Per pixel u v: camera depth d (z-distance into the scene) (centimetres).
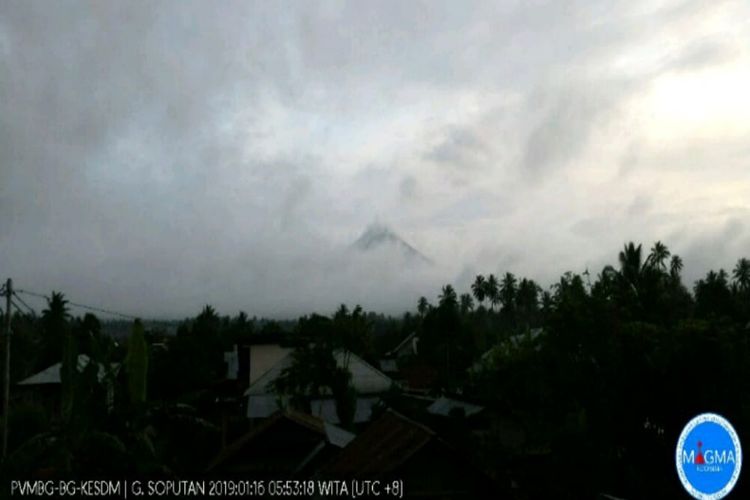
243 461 2205
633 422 1753
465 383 5081
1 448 1986
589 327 1892
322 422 2577
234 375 5753
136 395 1834
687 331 1695
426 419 2566
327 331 4112
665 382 1697
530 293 9744
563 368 1917
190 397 2039
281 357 4584
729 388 1623
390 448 1656
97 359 1894
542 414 2150
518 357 2455
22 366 4344
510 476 1916
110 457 1688
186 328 6600
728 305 4984
